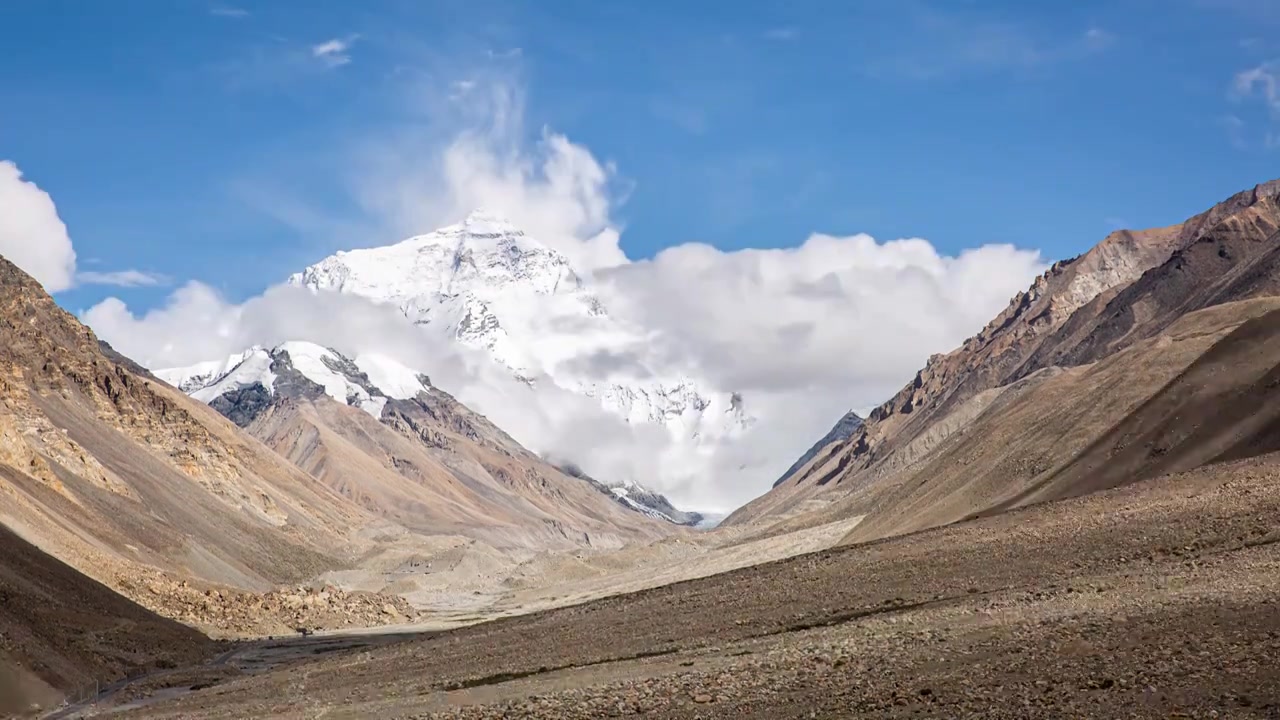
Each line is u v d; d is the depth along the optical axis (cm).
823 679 5006
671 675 5969
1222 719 3309
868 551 9744
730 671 5703
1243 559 5991
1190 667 3919
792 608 8206
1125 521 8106
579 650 8306
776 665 5631
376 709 6775
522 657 8488
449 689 7294
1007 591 6850
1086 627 4953
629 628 8931
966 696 4119
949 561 8406
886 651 5406
